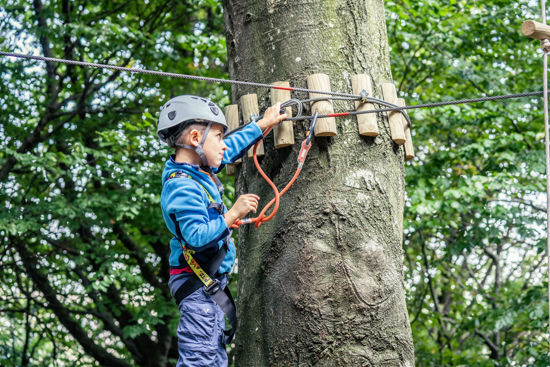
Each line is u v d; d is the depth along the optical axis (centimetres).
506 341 1072
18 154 832
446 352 1106
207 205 270
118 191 896
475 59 1000
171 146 283
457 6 946
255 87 309
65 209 853
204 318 265
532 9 951
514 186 815
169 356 1141
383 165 295
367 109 294
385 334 274
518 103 905
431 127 991
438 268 1264
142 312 945
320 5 308
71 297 1184
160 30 1016
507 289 1312
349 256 278
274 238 287
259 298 288
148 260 1157
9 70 944
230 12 333
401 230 299
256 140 289
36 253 1044
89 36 923
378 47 312
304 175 288
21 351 1321
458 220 1011
